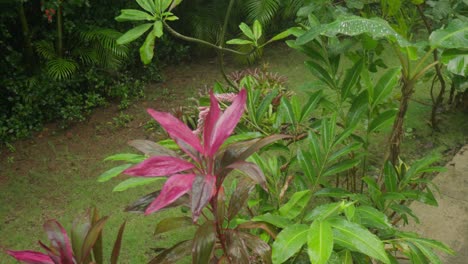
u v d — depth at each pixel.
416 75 2.82
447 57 2.46
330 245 1.65
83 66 5.76
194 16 6.55
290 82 5.92
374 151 4.35
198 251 1.66
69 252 1.71
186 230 3.50
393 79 2.85
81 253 1.67
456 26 2.49
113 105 5.57
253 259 2.26
